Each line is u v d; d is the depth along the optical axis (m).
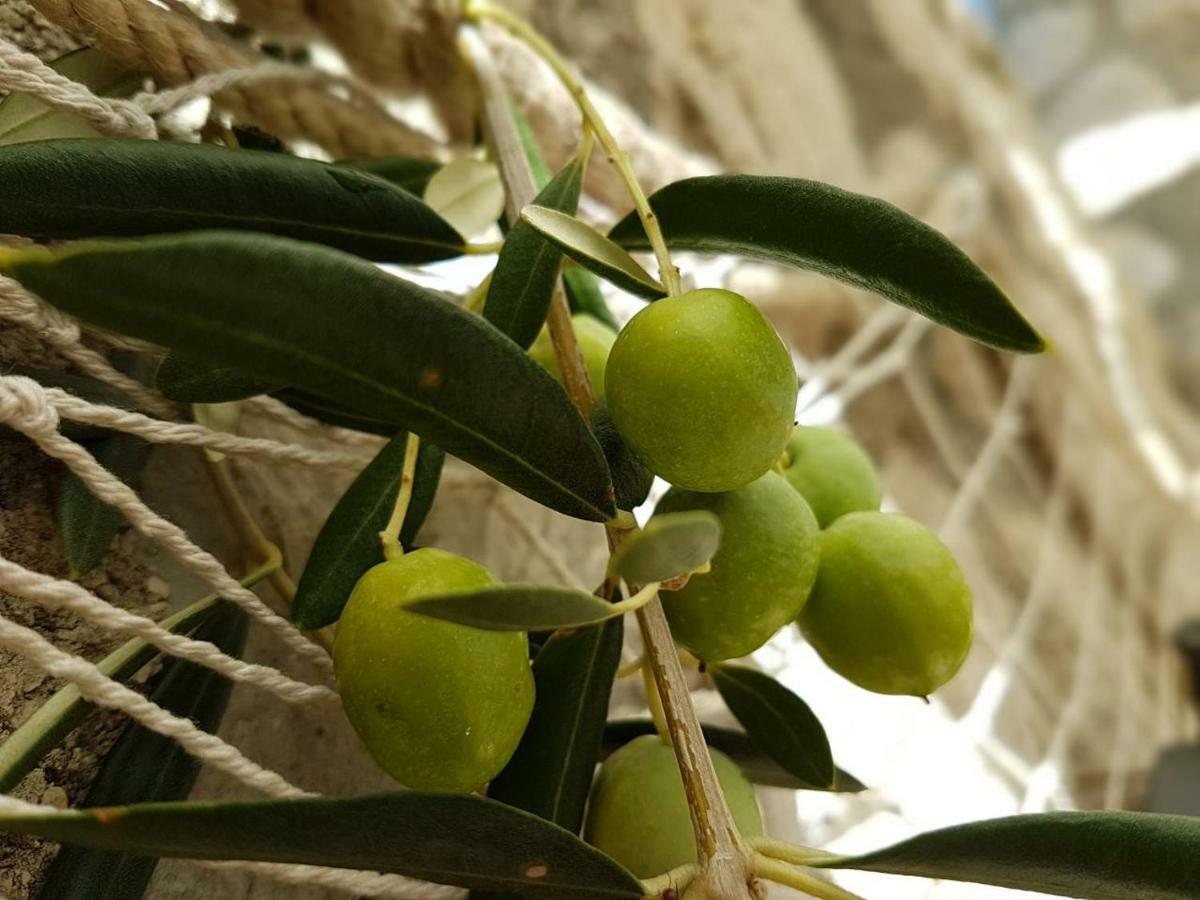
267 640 0.16
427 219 0.14
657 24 0.34
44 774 0.14
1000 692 0.25
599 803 0.14
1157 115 0.72
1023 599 0.35
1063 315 0.40
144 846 0.10
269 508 0.17
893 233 0.12
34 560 0.14
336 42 0.18
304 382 0.10
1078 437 0.39
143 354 0.15
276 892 0.15
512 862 0.11
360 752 0.17
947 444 0.36
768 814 0.21
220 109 0.16
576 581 0.20
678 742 0.12
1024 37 0.76
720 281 0.26
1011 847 0.12
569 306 0.17
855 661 0.14
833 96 0.40
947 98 0.42
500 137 0.17
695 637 0.13
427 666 0.11
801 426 0.16
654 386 0.11
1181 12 0.73
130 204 0.12
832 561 0.14
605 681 0.13
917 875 0.12
